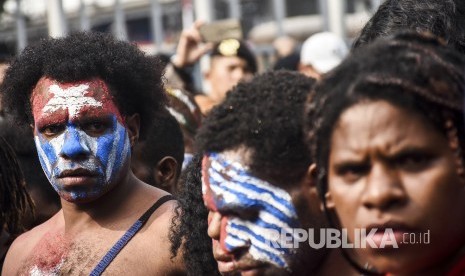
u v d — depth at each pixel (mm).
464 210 1551
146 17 8695
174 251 2426
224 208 1858
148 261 2533
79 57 2672
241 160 1843
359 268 1742
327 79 1604
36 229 2812
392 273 1567
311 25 9914
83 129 2631
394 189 1510
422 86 1504
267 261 1844
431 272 1580
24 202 3033
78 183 2602
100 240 2605
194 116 3926
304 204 1827
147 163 3221
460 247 1571
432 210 1513
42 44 2771
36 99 2688
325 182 1646
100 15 8289
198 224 2219
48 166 2652
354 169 1547
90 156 2617
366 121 1516
